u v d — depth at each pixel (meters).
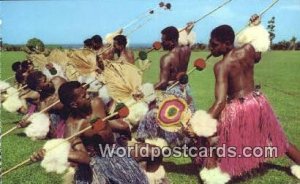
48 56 7.66
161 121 5.34
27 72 7.84
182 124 5.30
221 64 5.34
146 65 6.88
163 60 6.37
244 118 5.32
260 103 5.39
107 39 7.67
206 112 5.22
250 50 5.39
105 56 7.18
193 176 5.56
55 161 4.26
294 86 8.32
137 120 5.81
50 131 6.71
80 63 6.73
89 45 7.64
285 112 7.36
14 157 6.02
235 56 5.34
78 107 4.47
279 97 7.95
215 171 5.27
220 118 5.38
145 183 4.62
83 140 4.48
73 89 4.44
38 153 4.33
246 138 5.32
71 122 4.50
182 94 6.26
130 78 5.87
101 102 4.62
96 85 6.27
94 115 4.55
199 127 5.14
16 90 7.91
